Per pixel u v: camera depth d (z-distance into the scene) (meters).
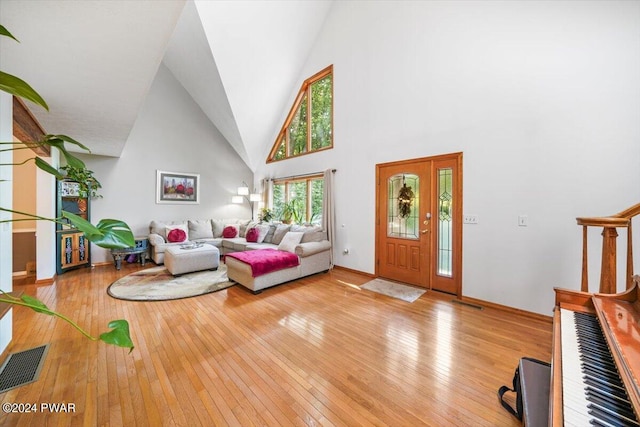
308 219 5.56
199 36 4.16
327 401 1.54
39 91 2.40
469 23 3.02
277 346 2.12
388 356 1.99
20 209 4.12
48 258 3.77
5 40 1.72
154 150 5.58
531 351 2.06
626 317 1.10
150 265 4.85
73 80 2.25
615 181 2.23
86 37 1.75
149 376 1.75
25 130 2.72
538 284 2.63
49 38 1.74
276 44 4.74
